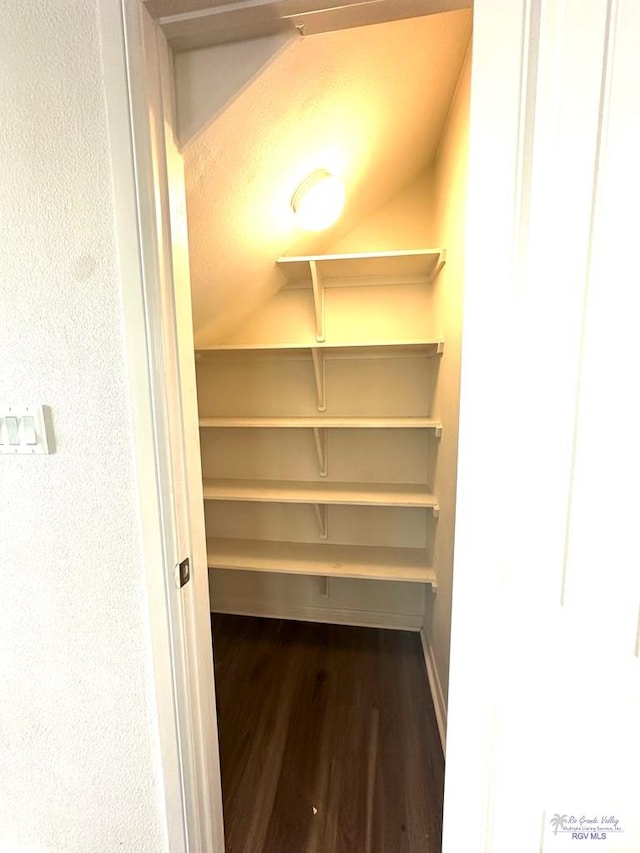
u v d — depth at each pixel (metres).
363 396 2.19
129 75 0.76
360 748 1.60
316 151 1.31
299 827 1.33
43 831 1.15
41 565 0.99
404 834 1.31
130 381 0.86
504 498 0.73
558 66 0.61
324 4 0.74
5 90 0.81
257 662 2.09
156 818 1.08
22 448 0.94
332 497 1.99
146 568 0.93
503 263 0.67
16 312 0.89
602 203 0.62
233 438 2.34
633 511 0.68
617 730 0.75
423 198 2.02
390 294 2.09
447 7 0.75
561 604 0.73
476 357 0.72
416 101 1.41
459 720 0.83
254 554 2.19
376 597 2.37
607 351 0.65
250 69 0.83
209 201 1.15
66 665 1.03
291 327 2.18
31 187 0.83
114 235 0.82
